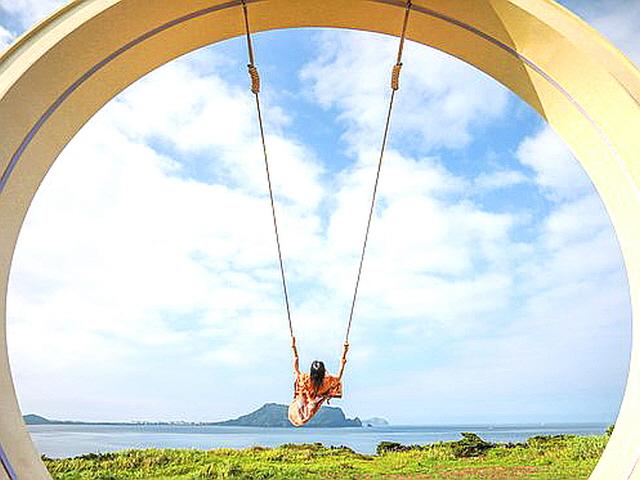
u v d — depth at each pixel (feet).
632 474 18.57
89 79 19.88
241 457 62.85
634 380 20.10
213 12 20.22
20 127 18.94
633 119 19.22
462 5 19.84
